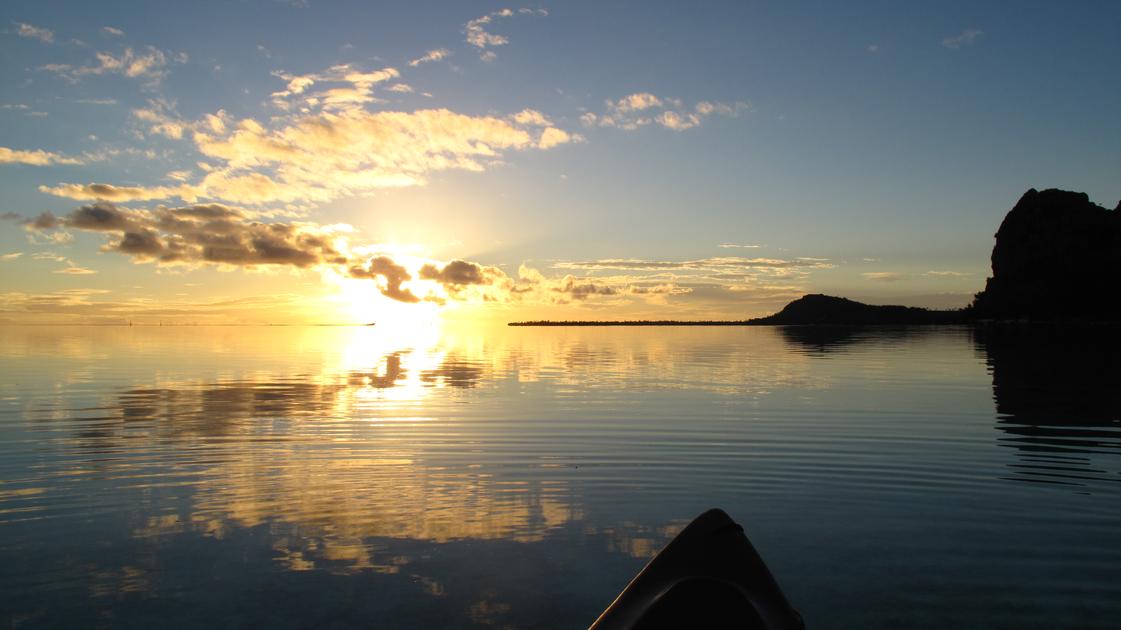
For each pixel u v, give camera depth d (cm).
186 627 504
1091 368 2336
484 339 5522
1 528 707
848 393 1677
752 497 823
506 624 513
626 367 2486
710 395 1655
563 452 1047
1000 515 748
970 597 550
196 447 1075
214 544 667
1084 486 852
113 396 1656
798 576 595
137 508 773
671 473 930
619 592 568
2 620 514
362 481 887
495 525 727
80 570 605
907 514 757
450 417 1346
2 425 1259
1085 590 561
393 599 552
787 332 6775
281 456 1023
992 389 1744
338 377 2128
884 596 554
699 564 518
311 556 640
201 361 2770
